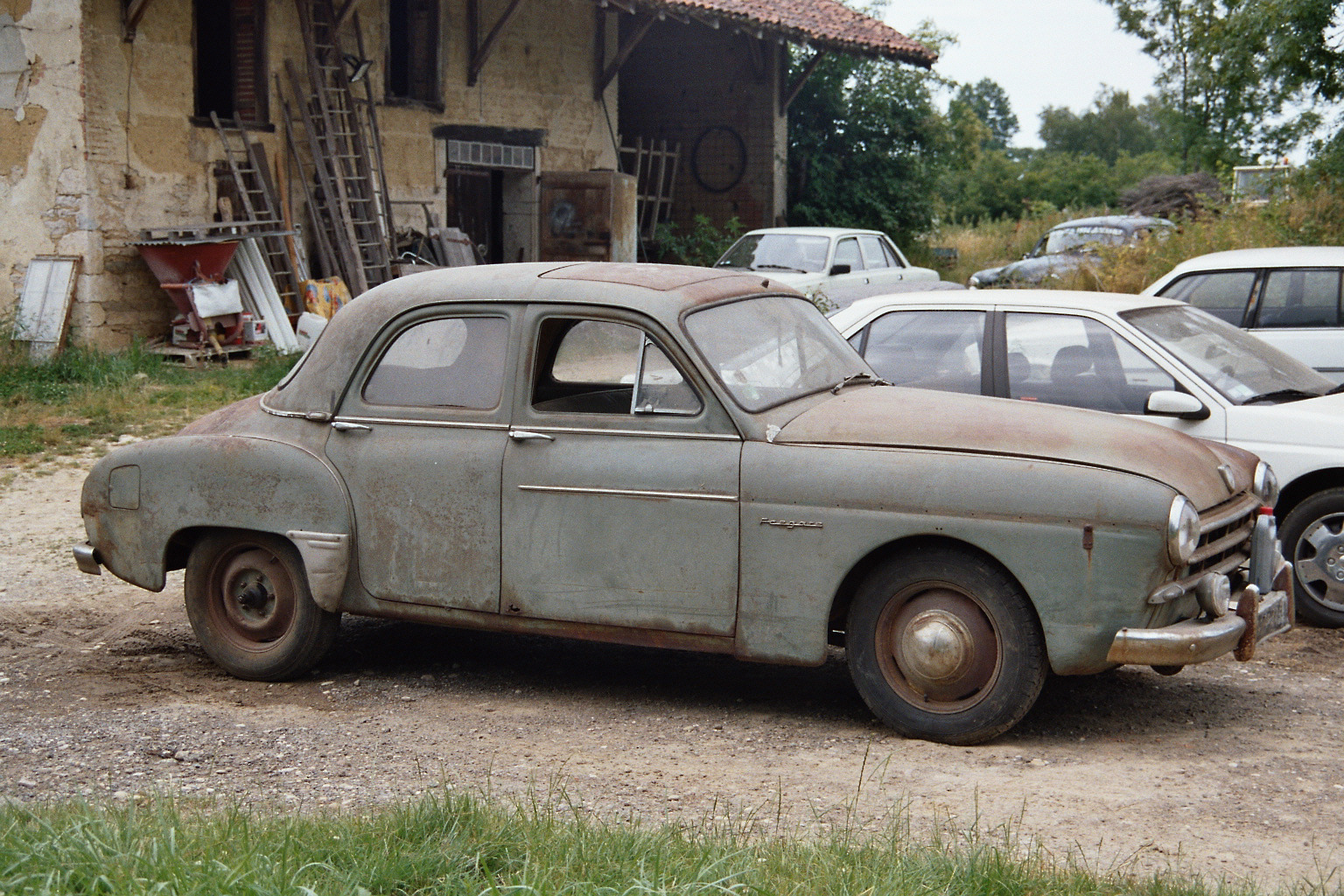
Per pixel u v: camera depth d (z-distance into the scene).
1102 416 5.23
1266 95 18.66
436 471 5.52
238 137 17.12
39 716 5.37
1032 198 54.84
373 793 4.39
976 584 4.79
